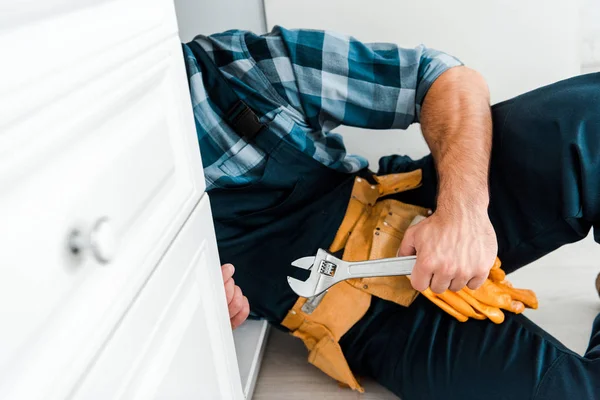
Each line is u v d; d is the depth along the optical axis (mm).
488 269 718
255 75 896
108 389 410
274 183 903
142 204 460
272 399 942
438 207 770
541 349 783
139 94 458
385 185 1000
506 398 764
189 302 562
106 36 401
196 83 865
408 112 953
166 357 503
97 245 368
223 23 1240
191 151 570
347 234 946
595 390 724
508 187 887
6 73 300
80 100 370
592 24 1220
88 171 384
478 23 1180
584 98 770
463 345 830
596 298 1072
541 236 875
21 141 314
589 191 768
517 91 1229
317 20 1212
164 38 505
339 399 936
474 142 823
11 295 309
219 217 911
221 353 667
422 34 1200
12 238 311
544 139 805
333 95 921
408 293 903
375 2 1183
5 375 307
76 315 372
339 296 909
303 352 1053
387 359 893
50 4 338
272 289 919
